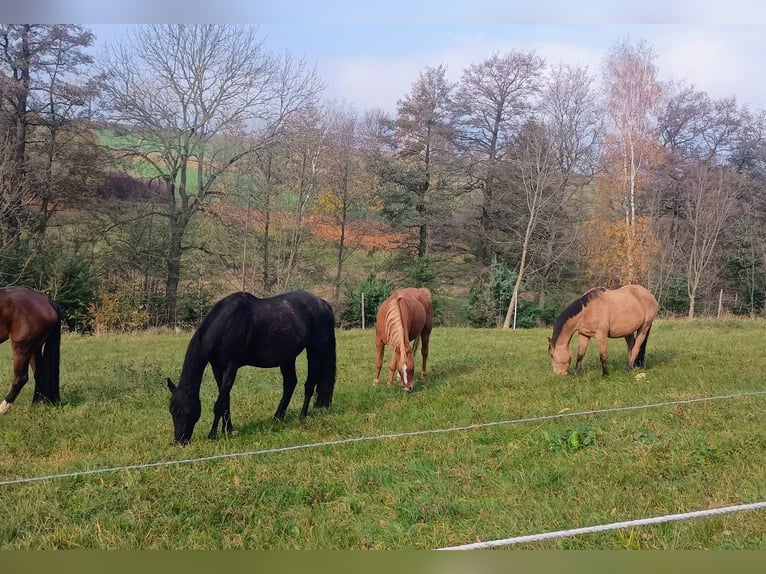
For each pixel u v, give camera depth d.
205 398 8.82
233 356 6.70
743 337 15.66
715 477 5.14
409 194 33.03
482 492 5.00
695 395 8.00
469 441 6.36
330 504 4.84
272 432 6.89
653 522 4.02
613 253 28.17
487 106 32.16
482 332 19.77
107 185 25.86
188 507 4.73
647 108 28.31
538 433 6.53
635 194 29.03
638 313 9.90
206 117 24.23
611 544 4.04
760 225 31.52
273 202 25.75
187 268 26.27
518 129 31.83
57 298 20.77
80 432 6.99
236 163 25.69
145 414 7.84
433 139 32.22
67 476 5.34
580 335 10.05
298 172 25.50
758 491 4.77
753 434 6.22
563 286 31.72
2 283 21.00
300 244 26.41
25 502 4.77
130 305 22.47
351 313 26.95
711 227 29.03
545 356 12.71
